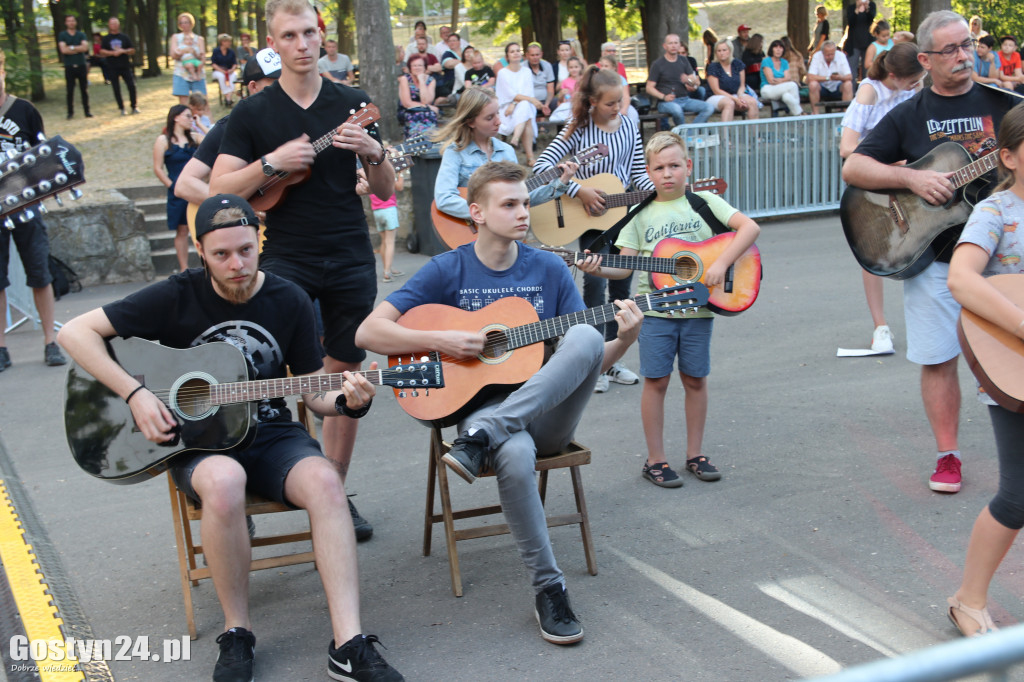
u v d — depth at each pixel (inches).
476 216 137.0
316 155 153.7
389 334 132.3
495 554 149.3
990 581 128.0
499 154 215.5
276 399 132.3
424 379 125.6
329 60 557.6
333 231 156.9
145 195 476.1
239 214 120.2
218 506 113.4
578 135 223.1
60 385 251.8
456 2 1195.9
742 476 174.7
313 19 151.5
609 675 113.7
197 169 175.3
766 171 441.4
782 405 212.2
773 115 577.6
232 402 121.7
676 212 176.2
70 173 131.8
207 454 121.0
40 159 130.3
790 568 139.0
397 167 186.7
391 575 143.2
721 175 430.6
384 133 468.8
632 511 162.2
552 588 122.8
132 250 402.9
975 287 112.4
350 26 959.6
